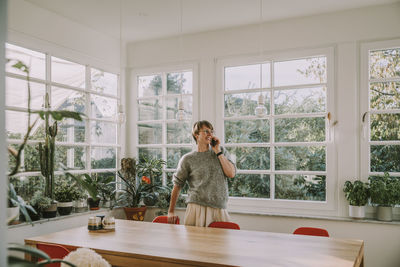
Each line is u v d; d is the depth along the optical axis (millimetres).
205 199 3125
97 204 4285
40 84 3803
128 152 5152
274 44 4305
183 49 4809
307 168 4164
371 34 3863
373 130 3879
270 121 4336
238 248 2285
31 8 3670
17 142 3504
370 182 3797
